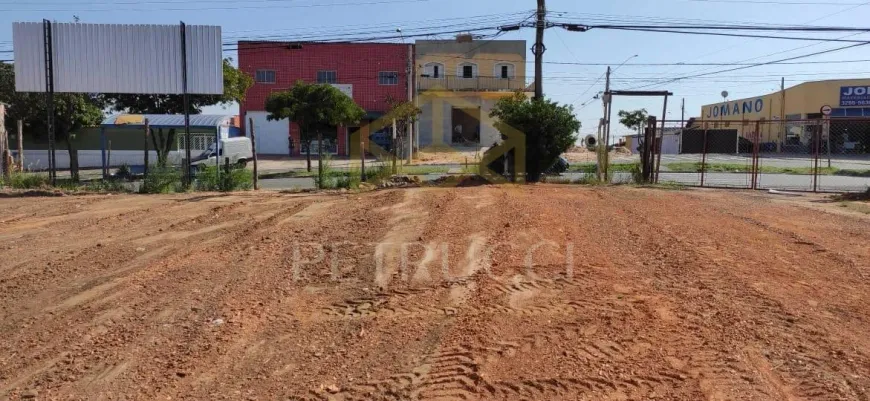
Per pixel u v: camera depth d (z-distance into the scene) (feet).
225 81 117.70
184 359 14.84
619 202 40.04
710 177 70.44
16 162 77.56
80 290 20.29
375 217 33.96
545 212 34.53
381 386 13.19
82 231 31.27
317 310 18.24
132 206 41.57
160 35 55.36
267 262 23.79
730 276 20.88
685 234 28.27
